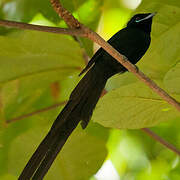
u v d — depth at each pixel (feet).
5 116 39.65
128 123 30.89
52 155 26.43
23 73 36.52
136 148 46.93
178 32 31.50
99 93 28.89
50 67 36.29
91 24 37.35
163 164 45.83
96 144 35.86
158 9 31.17
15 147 35.12
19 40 32.68
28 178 25.93
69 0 36.45
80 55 35.19
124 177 47.09
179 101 28.78
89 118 27.50
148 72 33.55
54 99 42.39
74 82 43.42
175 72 26.89
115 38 32.65
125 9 44.78
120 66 29.91
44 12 38.58
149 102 29.45
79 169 36.35
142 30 32.76
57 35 32.68
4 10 39.83
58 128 26.89
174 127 45.09
